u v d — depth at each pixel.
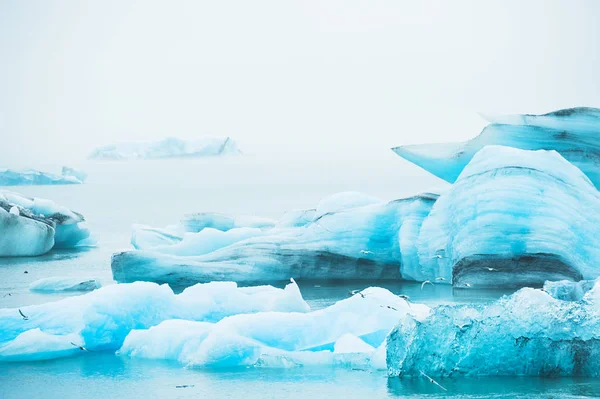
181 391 21.73
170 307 27.72
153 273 38.16
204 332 25.39
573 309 22.08
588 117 41.25
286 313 26.05
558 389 20.72
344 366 23.86
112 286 27.84
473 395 20.44
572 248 34.28
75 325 26.77
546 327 21.91
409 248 37.84
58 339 25.88
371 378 22.44
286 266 39.22
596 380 21.52
